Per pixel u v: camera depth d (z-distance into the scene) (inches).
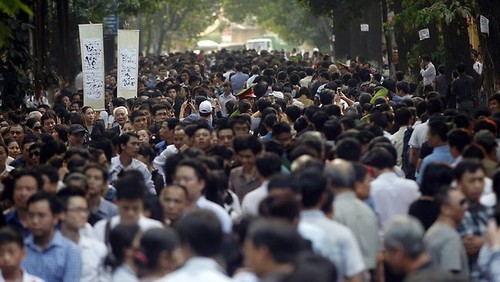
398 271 729.0
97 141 1359.5
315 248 753.6
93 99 1926.7
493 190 889.5
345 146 997.8
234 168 1148.5
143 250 689.6
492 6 1974.7
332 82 2193.7
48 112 1704.0
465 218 869.2
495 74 1991.9
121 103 1966.0
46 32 2475.4
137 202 856.3
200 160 1002.1
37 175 971.9
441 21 2240.4
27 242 874.1
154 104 1854.1
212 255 652.1
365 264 850.1
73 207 884.0
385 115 1427.2
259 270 628.7
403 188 960.3
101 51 1924.2
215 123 1761.8
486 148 1090.1
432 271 603.2
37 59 2315.5
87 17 3545.8
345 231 781.9
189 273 636.7
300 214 782.5
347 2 3452.3
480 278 771.4
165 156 1366.9
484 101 2183.8
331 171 860.0
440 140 1142.3
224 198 995.3
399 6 2770.7
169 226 879.1
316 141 1043.9
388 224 728.3
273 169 976.3
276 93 2041.1
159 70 3604.8
